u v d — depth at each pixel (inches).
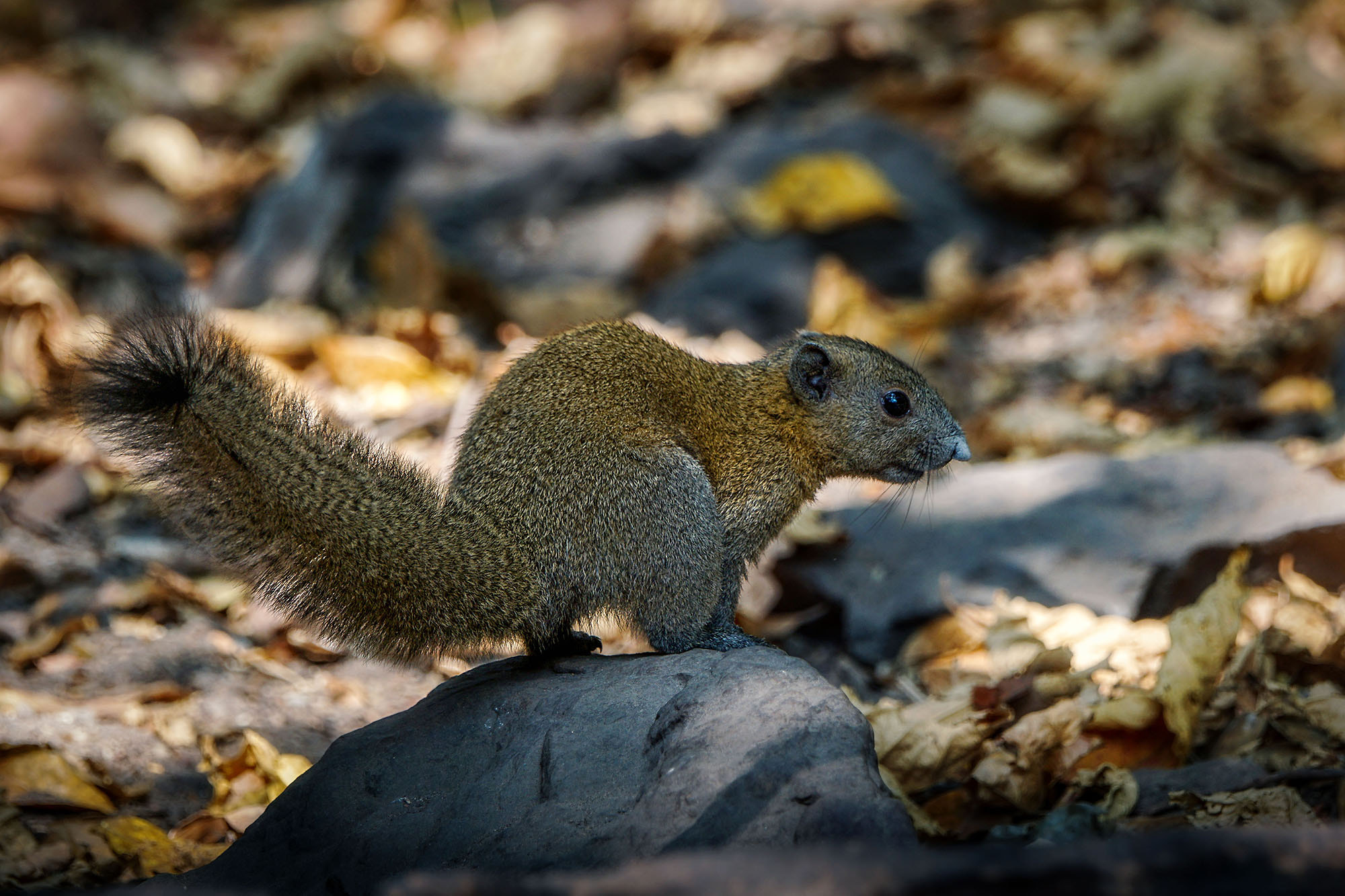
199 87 1002.7
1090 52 868.6
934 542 447.8
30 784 335.0
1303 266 623.5
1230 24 912.3
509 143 789.9
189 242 788.6
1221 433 543.2
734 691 255.6
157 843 316.8
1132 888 162.7
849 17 948.0
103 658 418.0
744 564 361.1
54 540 490.3
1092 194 763.4
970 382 627.5
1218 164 759.7
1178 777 310.3
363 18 1088.8
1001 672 371.2
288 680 417.4
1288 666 365.7
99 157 797.9
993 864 164.9
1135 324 653.3
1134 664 379.2
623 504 311.4
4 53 968.9
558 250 737.6
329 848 257.8
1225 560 413.4
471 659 313.9
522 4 1084.5
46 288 597.6
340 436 296.0
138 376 271.4
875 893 161.9
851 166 758.5
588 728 263.7
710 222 748.6
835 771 226.7
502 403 320.2
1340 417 513.3
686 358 358.9
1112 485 454.9
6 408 554.6
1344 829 168.9
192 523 282.0
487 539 299.6
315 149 786.8
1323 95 818.2
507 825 248.1
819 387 365.7
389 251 693.9
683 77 926.4
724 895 163.5
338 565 287.7
